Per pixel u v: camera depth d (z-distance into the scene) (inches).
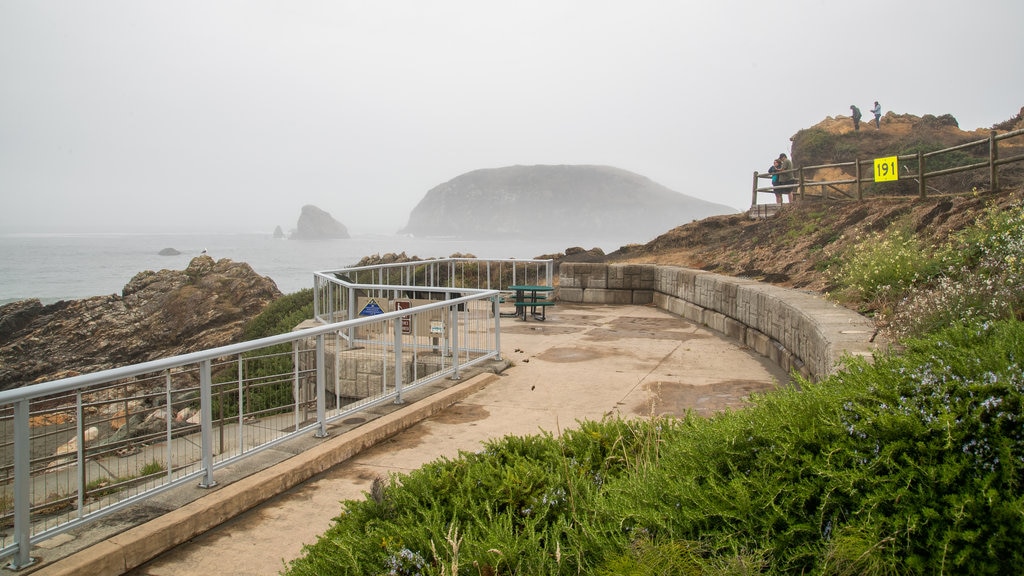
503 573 114.9
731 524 111.2
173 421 213.5
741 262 701.9
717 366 372.5
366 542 124.8
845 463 111.3
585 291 691.4
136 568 157.5
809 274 551.5
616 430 176.6
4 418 157.2
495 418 278.4
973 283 261.9
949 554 94.0
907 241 432.1
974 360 120.5
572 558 117.3
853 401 120.6
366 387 358.6
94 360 1115.3
